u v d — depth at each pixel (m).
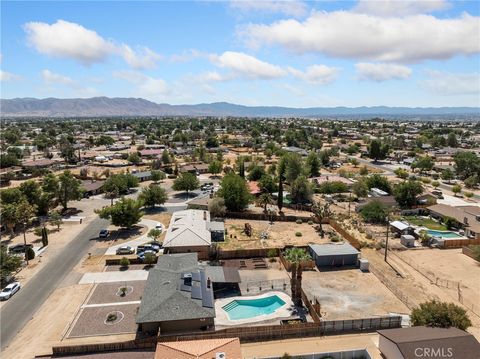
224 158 184.12
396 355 36.47
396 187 102.38
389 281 57.38
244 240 75.44
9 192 85.25
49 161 160.88
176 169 145.12
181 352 35.59
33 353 40.41
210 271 56.47
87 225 84.19
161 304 44.56
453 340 36.62
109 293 53.16
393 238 77.00
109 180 113.81
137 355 39.72
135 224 84.44
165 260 57.53
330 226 85.62
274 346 41.44
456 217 84.06
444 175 138.00
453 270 61.50
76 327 45.06
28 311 48.66
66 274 59.19
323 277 59.16
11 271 56.66
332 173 146.12
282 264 63.78
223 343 37.41
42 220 87.88
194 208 95.56
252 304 51.31
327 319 46.66
